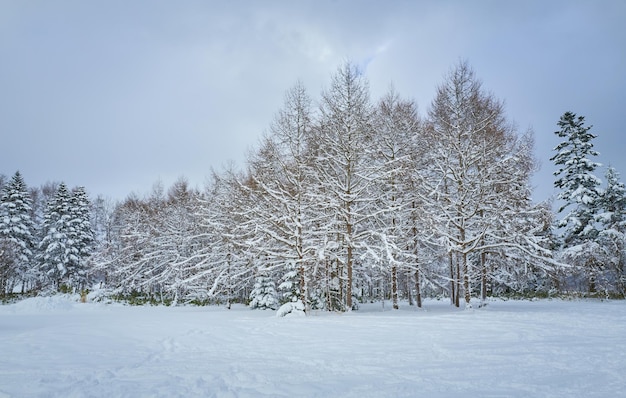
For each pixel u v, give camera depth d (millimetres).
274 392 5492
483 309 18922
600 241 26938
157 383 6023
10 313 21219
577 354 7531
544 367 6551
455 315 15453
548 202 20141
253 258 20734
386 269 21297
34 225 44375
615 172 28969
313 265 20297
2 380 6207
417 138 22344
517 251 21547
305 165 19469
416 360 7371
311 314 17734
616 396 4977
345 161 19609
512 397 5008
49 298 24094
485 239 21031
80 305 25453
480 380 5836
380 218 21156
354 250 20922
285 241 18234
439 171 21984
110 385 5914
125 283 33875
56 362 7523
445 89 22516
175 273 30406
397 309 20703
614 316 14484
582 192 29297
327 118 20047
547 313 15844
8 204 40219
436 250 23859
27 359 7773
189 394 5465
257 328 12680
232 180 23672
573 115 30953
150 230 35750
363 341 9734
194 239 31297
